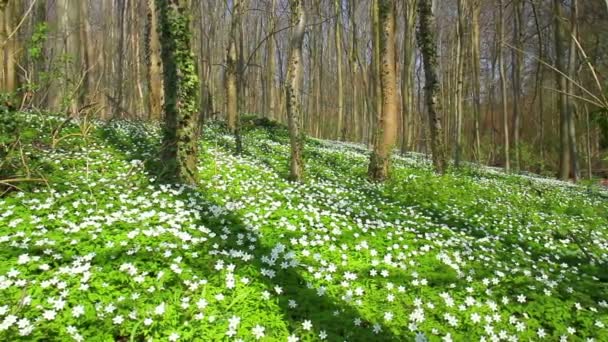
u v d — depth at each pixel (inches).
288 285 206.5
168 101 368.8
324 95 1911.9
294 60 450.3
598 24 997.2
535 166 1240.2
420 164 737.6
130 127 618.5
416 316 191.2
